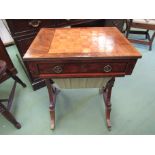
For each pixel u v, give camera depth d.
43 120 1.26
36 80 1.48
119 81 1.66
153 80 1.68
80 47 0.82
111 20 1.74
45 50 0.79
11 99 1.25
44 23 1.24
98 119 1.26
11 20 1.10
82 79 0.98
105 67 0.80
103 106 1.38
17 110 1.33
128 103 1.40
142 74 1.77
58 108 1.36
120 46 0.84
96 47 0.82
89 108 1.36
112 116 1.28
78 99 1.45
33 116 1.29
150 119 1.26
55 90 1.42
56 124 1.22
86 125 1.22
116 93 1.51
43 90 1.55
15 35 1.18
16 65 1.94
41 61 0.75
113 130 1.18
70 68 0.80
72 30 1.05
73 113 1.32
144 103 1.40
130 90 1.55
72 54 0.75
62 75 0.83
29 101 1.42
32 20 1.17
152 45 2.37
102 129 1.19
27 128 1.20
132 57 0.75
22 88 1.57
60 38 0.94
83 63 0.77
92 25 1.64
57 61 0.76
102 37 0.95
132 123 1.23
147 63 1.95
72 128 1.20
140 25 2.09
